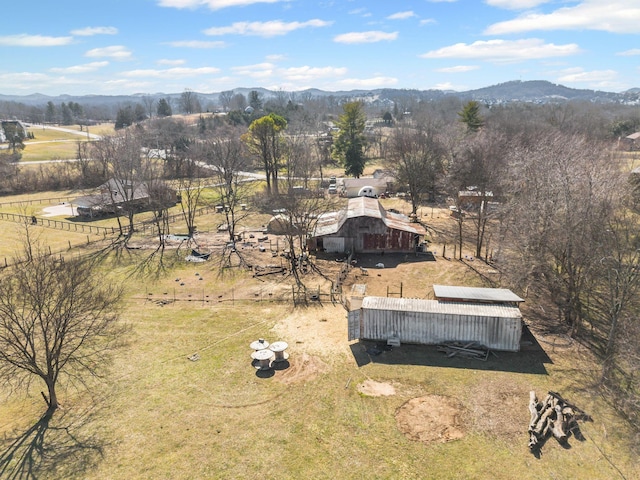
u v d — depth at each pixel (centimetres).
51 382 2344
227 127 16675
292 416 2272
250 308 3559
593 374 2572
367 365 2712
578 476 1864
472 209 6456
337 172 11969
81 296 2630
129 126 18650
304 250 5019
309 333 3119
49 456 2039
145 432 2183
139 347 2969
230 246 5256
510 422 2194
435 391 2450
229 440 2116
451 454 2000
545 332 3081
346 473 1911
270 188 8138
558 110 15125
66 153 13362
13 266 4278
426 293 3800
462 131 10094
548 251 3189
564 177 3033
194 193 8550
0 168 9338
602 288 3422
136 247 5266
